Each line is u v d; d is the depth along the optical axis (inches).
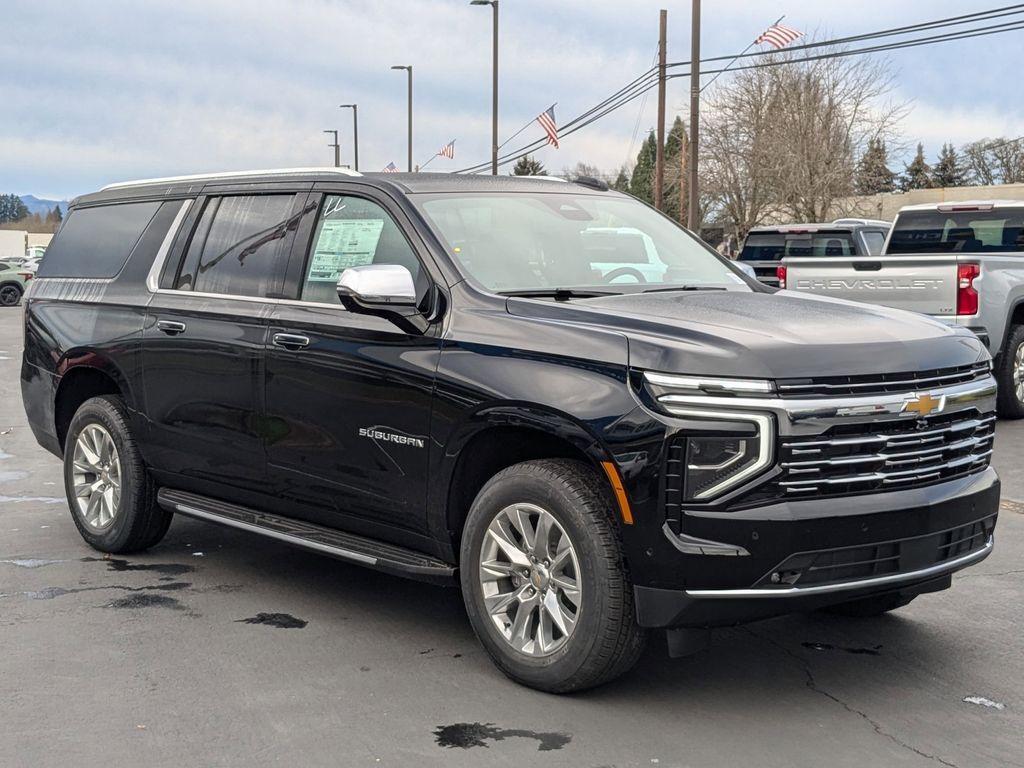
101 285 258.4
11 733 158.1
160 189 256.7
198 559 254.2
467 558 179.9
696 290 205.3
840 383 158.6
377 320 194.5
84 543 268.7
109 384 260.8
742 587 154.9
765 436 153.6
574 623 166.4
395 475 190.2
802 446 154.6
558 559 168.2
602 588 161.9
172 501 239.5
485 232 202.8
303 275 213.0
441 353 183.3
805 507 154.6
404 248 198.7
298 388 205.5
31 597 223.9
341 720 162.6
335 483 201.8
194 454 231.1
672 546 155.2
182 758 149.9
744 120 2005.4
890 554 161.5
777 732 158.4
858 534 157.0
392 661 187.5
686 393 155.8
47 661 187.2
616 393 160.4
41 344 271.3
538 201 219.6
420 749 152.6
